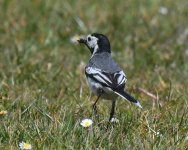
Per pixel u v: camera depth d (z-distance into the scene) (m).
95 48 12.62
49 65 15.43
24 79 14.31
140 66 16.09
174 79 15.20
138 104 10.93
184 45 17.86
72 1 20.14
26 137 10.62
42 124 11.11
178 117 11.83
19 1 19.70
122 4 20.34
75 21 19.03
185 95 13.38
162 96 13.66
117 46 17.48
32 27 18.38
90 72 11.73
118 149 10.30
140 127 11.18
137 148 10.34
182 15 19.84
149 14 19.70
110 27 18.62
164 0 20.69
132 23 19.09
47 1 19.81
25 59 16.08
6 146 10.27
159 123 11.41
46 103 12.38
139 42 17.84
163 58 16.58
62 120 11.23
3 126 10.96
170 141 10.65
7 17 18.84
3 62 15.81
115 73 11.55
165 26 19.03
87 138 10.44
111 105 12.61
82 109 12.16
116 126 11.23
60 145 10.25
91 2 20.30
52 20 18.91
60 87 13.91
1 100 12.41
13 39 17.70
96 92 11.61
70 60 16.48
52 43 17.53
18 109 11.95
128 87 14.07
